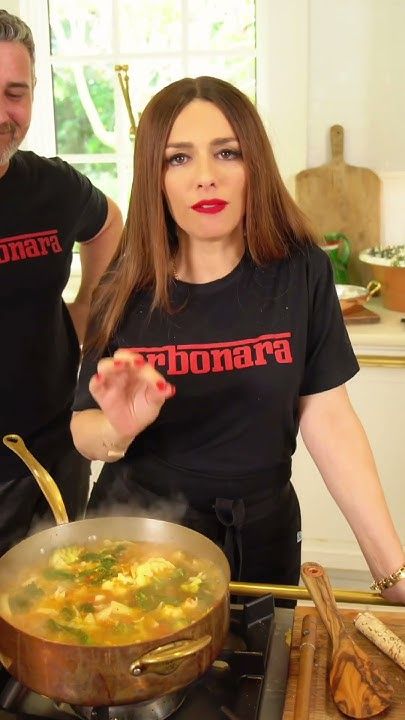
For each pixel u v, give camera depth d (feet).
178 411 4.31
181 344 4.26
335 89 9.02
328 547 8.83
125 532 3.44
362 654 3.01
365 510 4.16
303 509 8.78
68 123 9.83
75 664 2.51
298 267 4.34
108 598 3.00
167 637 2.54
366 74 8.91
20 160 5.65
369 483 4.22
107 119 9.75
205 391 4.24
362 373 8.16
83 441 4.00
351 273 9.46
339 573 9.01
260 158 4.05
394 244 9.38
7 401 5.62
